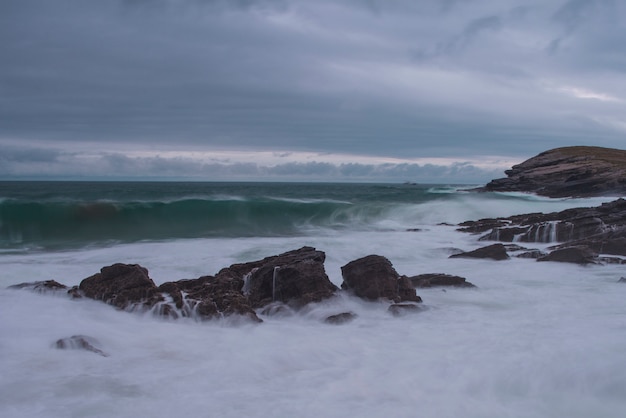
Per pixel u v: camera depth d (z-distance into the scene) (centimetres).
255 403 655
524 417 618
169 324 1066
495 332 970
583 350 810
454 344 899
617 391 675
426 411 632
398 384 718
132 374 758
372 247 2212
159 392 691
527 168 8225
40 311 1097
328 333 1002
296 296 1203
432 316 1130
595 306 1203
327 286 1229
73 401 658
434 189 10094
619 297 1301
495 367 762
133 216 3316
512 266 1786
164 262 1855
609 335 909
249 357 841
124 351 876
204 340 950
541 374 729
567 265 1773
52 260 1903
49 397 669
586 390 685
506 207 4000
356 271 1255
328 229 3164
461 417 616
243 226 3269
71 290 1233
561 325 1010
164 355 856
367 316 1143
